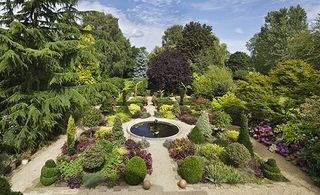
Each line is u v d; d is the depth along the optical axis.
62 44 10.31
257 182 8.98
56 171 8.48
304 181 9.23
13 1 10.23
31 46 10.65
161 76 28.62
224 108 18.22
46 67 11.05
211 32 39.53
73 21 11.98
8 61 9.12
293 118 12.34
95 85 12.67
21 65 9.70
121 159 9.73
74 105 13.44
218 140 12.30
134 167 8.45
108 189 8.19
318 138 10.41
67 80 11.00
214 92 25.03
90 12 11.97
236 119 17.53
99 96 12.70
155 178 9.09
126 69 41.00
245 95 15.87
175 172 9.64
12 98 9.95
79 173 8.72
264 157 11.57
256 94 14.12
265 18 37.41
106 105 19.45
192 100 25.62
